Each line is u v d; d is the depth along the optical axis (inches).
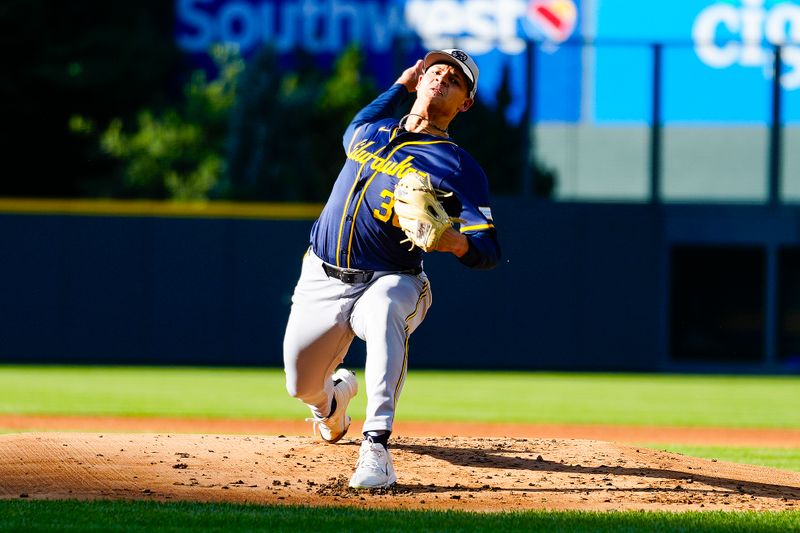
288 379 697.6
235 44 3841.0
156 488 630.5
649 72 2556.6
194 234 2365.9
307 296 669.3
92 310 2342.5
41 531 502.0
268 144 3420.3
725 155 3154.5
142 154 3538.4
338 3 3774.6
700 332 2583.7
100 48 3836.1
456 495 628.7
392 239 643.5
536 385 2178.9
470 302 2438.5
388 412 637.3
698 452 1101.7
